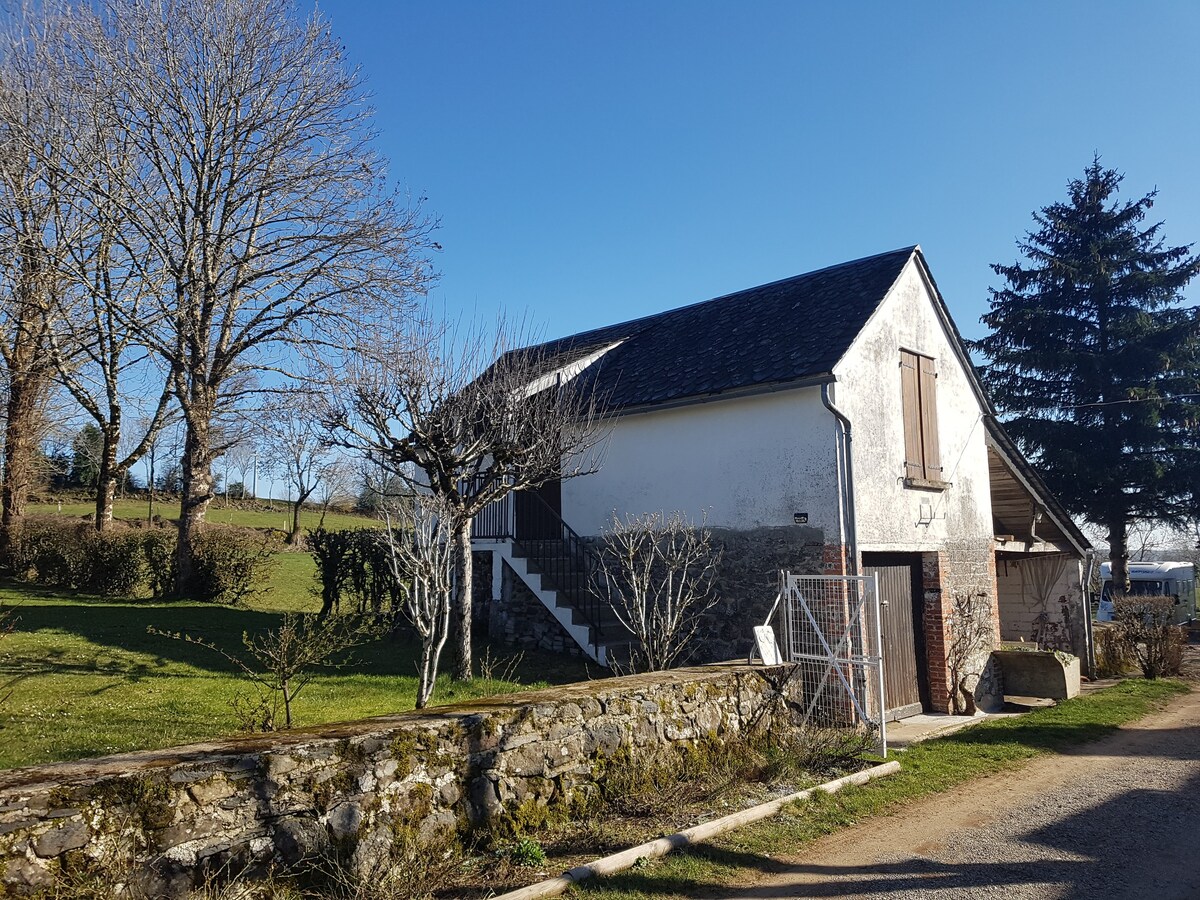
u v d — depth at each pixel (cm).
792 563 1049
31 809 355
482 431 1044
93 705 776
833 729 901
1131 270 2869
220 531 1777
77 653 983
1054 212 3041
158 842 390
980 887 520
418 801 502
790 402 1079
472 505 975
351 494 4412
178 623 1241
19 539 1867
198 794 409
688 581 1162
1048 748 947
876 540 1073
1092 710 1208
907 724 1084
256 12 1609
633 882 505
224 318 1648
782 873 538
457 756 532
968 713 1175
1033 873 546
